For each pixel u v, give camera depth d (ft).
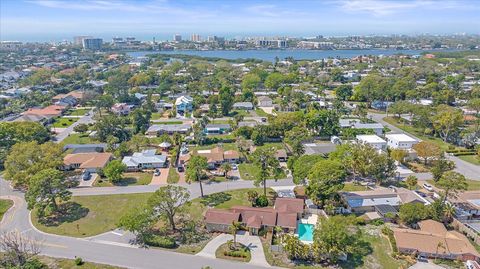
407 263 191.93
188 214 248.52
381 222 234.58
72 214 248.73
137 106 594.65
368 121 470.80
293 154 355.36
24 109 574.56
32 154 305.73
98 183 302.04
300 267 190.29
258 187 292.81
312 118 430.61
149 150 369.71
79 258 193.57
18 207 260.62
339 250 192.34
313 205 257.75
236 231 223.10
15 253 186.70
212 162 337.93
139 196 277.44
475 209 241.76
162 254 201.87
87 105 619.26
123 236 220.84
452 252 193.77
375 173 292.81
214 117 517.55
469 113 498.69
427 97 609.42
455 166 320.09
